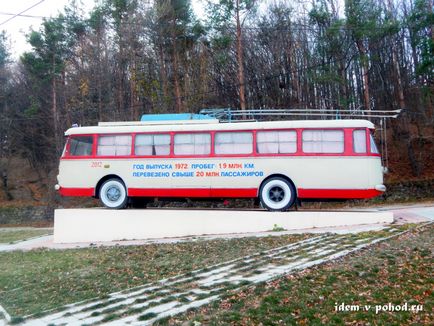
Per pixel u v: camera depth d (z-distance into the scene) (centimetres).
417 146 3209
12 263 1343
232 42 2973
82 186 1576
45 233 2500
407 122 3266
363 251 1024
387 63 3375
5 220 3522
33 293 949
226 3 2805
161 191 1512
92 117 3616
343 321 642
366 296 739
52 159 3925
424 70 2656
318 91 3312
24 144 4244
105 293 890
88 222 1609
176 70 3294
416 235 1155
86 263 1201
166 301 782
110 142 1573
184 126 1516
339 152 1391
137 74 3316
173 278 946
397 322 634
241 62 2880
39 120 4012
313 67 2947
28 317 771
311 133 1416
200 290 833
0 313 819
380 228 1284
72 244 1589
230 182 1458
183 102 3192
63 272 1118
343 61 3009
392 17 2941
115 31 3428
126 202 1570
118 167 1555
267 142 1442
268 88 3431
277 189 1438
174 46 3284
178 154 1506
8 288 1016
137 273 1031
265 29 3397
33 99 3891
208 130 1491
